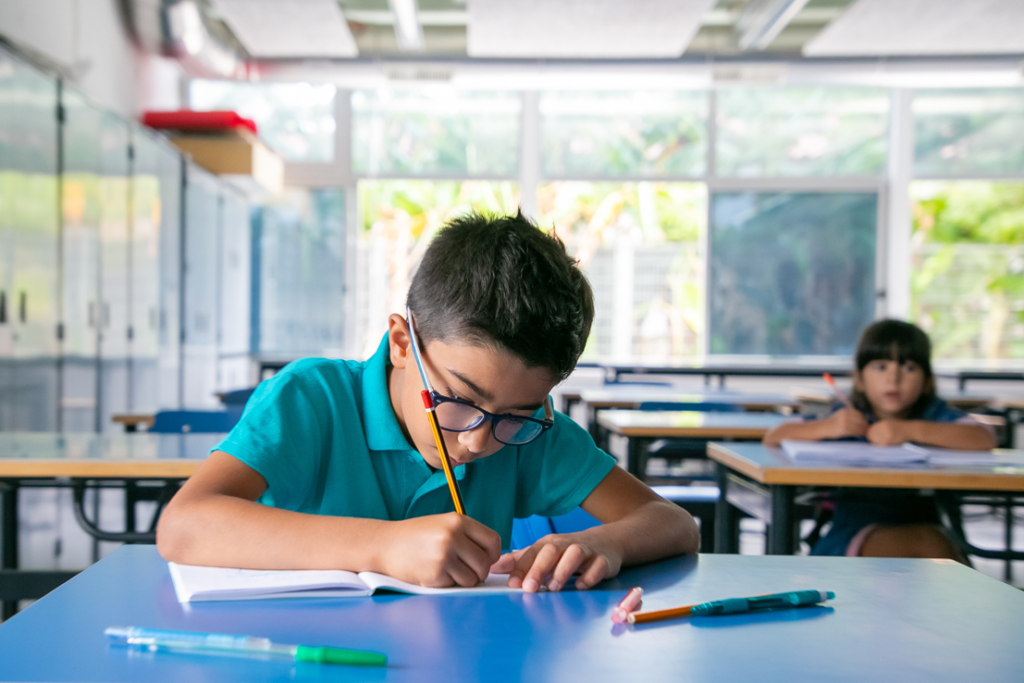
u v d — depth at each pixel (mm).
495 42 5363
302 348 6598
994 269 6477
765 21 5199
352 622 638
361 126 6555
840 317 6504
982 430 1900
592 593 744
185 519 773
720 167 6512
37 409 3160
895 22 5066
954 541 1699
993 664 570
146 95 5383
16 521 1938
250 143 5438
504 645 594
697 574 821
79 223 3516
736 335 6547
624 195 6609
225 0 4734
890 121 6449
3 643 585
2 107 2854
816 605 713
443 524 749
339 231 6602
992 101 6355
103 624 626
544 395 795
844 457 1654
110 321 3869
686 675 540
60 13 4094
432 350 792
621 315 6648
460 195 6621
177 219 4805
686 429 2336
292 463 896
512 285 751
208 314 5434
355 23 5750
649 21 5004
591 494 1029
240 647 569
